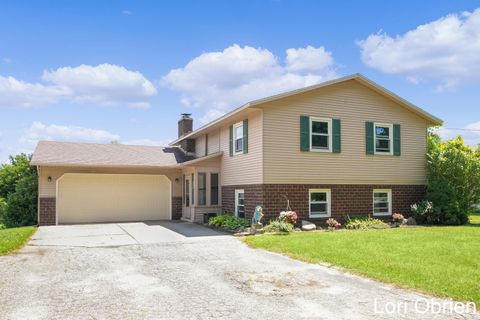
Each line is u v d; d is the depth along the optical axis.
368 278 7.62
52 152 20.27
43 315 5.63
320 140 16.67
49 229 16.45
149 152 23.19
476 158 18.45
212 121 18.92
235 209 17.66
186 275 8.01
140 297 6.50
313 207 16.42
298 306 5.99
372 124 17.67
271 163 15.57
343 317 5.50
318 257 9.52
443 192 17.55
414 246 10.63
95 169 20.00
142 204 21.02
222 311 5.79
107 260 9.60
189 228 16.52
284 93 15.66
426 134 19.00
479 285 6.79
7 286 7.18
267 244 11.48
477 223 18.30
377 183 17.62
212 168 19.33
